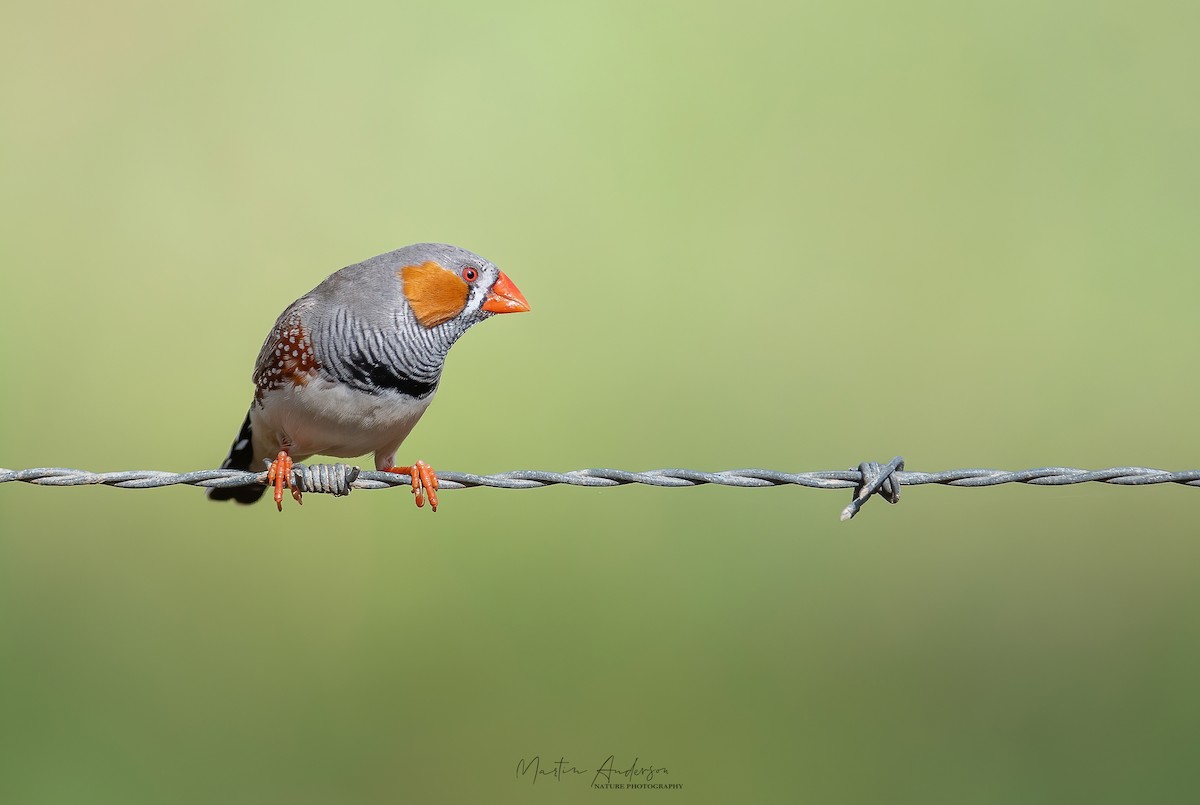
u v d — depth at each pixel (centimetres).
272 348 695
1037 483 614
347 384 693
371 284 693
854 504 605
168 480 606
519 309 714
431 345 707
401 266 698
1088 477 612
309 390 693
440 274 700
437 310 701
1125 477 611
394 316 691
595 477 624
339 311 686
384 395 700
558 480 629
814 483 614
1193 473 608
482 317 718
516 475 629
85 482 598
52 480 595
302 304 698
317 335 684
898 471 611
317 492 649
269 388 703
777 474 614
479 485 634
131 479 602
